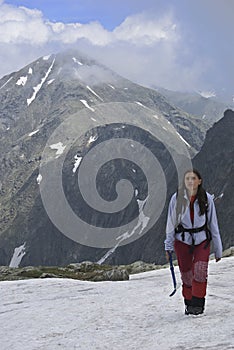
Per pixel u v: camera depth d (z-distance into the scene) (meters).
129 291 16.94
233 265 26.34
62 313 13.45
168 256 10.75
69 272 40.41
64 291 18.70
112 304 14.04
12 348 10.42
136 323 11.23
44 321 12.66
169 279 23.00
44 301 16.41
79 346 9.91
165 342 9.37
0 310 15.54
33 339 10.91
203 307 11.05
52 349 9.96
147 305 13.33
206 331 9.74
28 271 40.75
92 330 11.06
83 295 16.98
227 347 8.61
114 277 28.61
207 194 10.41
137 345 9.48
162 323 10.86
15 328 12.30
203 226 10.39
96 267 42.47
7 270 41.41
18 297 18.06
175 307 12.62
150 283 20.31
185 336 9.57
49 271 40.91
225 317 10.76
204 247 10.43
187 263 10.74
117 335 10.38
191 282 10.97
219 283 19.55
